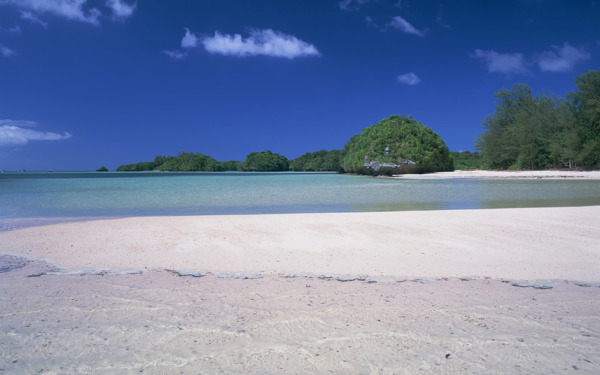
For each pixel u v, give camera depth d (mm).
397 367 2051
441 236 5926
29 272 4156
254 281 3822
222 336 2465
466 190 18578
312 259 4719
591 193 15812
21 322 2689
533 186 21219
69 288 3543
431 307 3008
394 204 11891
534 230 6246
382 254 4926
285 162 124000
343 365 2078
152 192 18312
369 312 2904
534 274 3967
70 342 2365
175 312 2908
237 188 21812
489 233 6074
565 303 3072
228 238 5965
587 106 37062
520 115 45156
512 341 2363
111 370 2025
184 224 7262
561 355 2168
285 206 11562
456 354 2199
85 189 21141
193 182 31109
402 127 47812
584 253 4773
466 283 3697
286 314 2869
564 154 37844
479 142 50969
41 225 7504
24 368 2041
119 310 2947
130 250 5219
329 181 31750
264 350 2268
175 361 2123
